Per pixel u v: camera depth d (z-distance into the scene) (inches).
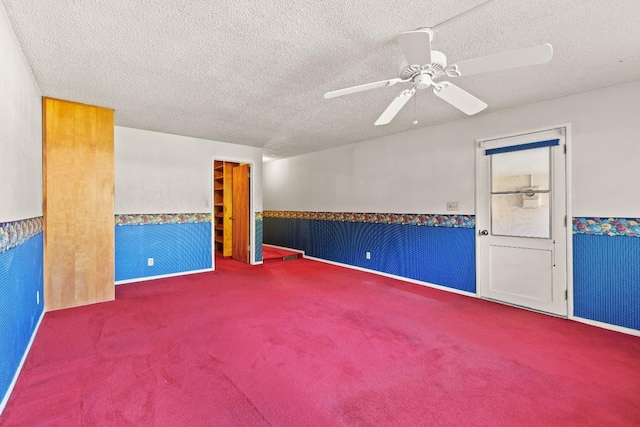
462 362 89.7
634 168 109.2
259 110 142.9
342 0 67.3
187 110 143.1
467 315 128.0
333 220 239.3
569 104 123.2
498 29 78.2
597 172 117.0
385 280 187.2
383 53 90.2
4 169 72.2
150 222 185.0
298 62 95.7
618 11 70.9
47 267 127.4
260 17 73.4
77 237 134.3
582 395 74.2
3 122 71.7
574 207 122.6
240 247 247.4
